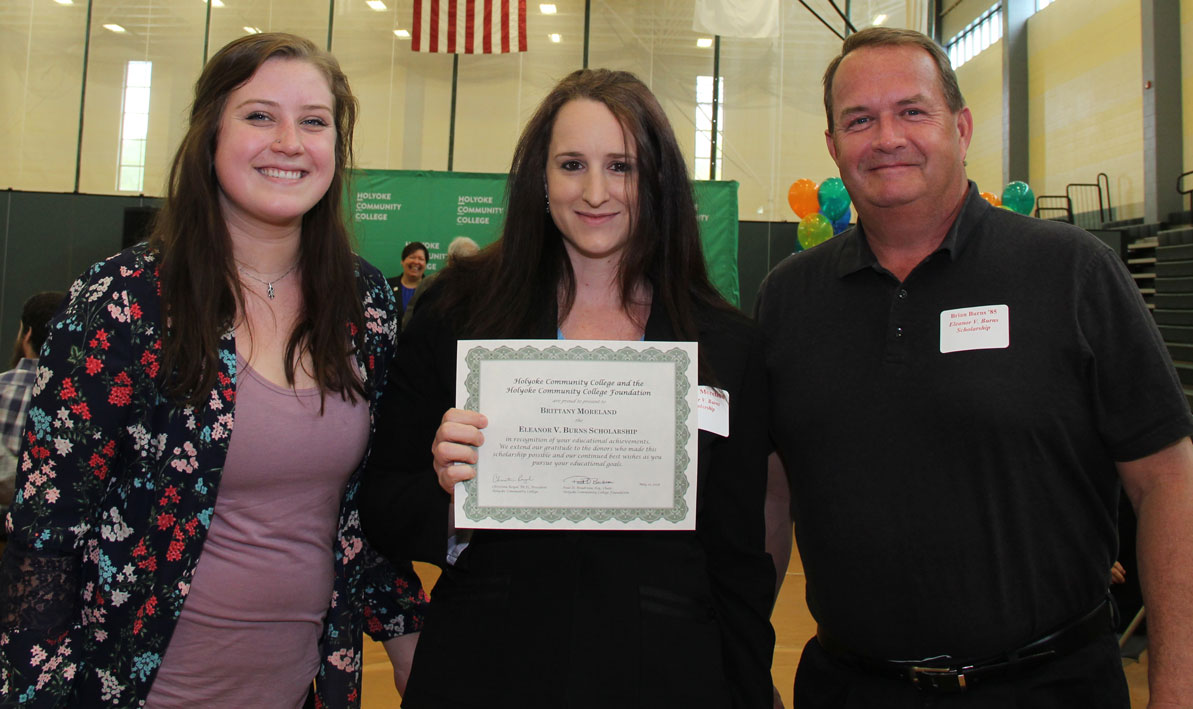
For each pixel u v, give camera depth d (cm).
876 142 140
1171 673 122
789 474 154
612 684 110
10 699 108
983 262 140
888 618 137
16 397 292
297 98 127
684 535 124
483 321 126
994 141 1534
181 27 1202
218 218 126
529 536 119
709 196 845
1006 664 130
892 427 138
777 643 350
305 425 128
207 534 121
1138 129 1190
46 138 1173
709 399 124
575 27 1249
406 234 891
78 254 1052
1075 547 134
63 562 112
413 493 124
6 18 1173
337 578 139
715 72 1228
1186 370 829
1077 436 133
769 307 162
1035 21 1443
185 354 118
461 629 117
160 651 118
